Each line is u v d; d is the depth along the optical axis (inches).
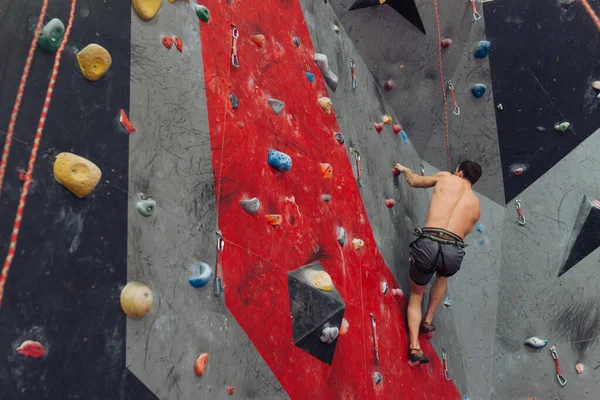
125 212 90.1
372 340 140.6
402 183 180.7
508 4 187.9
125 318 86.4
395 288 160.4
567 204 186.7
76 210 83.8
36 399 74.3
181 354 93.2
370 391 134.1
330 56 162.7
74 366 79.0
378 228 160.2
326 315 120.0
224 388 99.0
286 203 125.0
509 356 187.5
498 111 192.7
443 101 193.5
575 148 187.2
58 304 79.0
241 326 105.2
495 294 191.6
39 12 85.5
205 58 113.4
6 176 76.8
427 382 161.2
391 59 186.7
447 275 151.5
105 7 95.0
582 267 184.2
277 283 115.6
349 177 152.4
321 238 133.2
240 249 109.3
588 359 181.2
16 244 76.0
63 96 85.7
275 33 140.3
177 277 95.6
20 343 74.0
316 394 117.3
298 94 141.5
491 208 196.9
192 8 113.6
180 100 104.7
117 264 87.3
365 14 178.1
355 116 166.4
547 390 183.0
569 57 185.0
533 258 189.5
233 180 111.9
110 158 89.8
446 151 197.9
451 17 186.5
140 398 86.0
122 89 94.3
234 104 117.6
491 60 190.9
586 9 182.5
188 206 100.8
